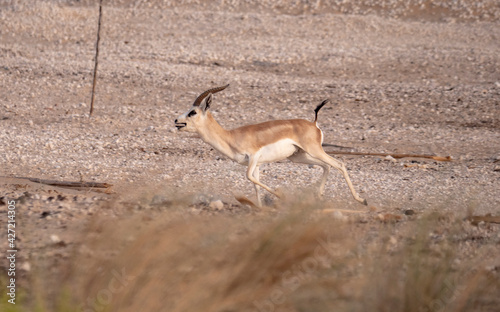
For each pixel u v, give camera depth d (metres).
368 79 86.12
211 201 31.88
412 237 23.84
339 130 62.19
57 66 91.69
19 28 117.69
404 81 84.50
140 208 25.27
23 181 38.94
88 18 126.44
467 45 104.81
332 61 95.69
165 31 117.69
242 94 78.44
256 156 32.59
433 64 92.50
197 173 43.41
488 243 24.20
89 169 44.66
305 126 33.34
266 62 95.56
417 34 113.00
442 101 73.31
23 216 27.94
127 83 83.50
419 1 131.88
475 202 34.56
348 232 21.91
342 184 40.50
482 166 46.62
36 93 78.69
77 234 24.66
